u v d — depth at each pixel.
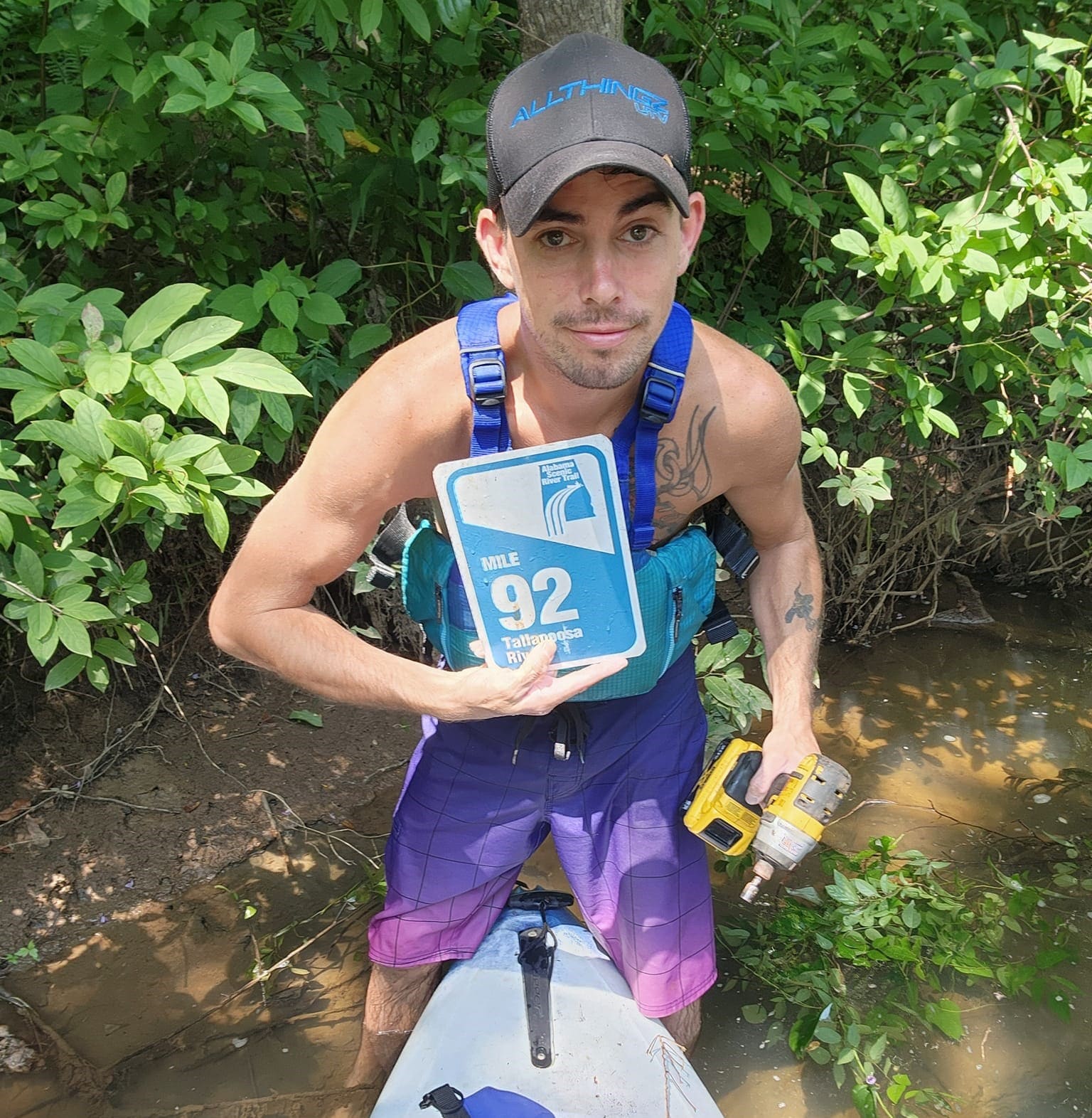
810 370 2.69
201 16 2.42
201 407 1.97
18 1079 2.22
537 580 1.71
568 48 1.47
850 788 3.18
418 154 2.45
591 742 2.00
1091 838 2.97
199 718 3.27
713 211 3.07
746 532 2.04
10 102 2.74
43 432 1.90
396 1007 2.25
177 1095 2.20
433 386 1.67
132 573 2.32
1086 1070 2.31
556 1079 1.96
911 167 2.69
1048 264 2.59
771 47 2.86
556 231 1.46
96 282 2.97
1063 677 3.75
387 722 3.38
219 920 2.66
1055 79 3.05
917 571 4.05
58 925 2.61
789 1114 2.22
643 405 1.67
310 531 1.73
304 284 2.48
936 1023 2.39
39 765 3.00
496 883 2.18
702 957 2.14
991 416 2.91
